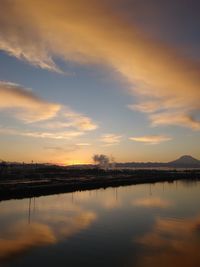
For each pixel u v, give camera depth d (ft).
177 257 75.46
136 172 634.84
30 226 110.73
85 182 317.01
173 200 188.34
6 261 72.79
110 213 138.72
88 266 69.36
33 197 198.90
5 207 155.22
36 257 75.36
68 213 138.72
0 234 98.58
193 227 108.06
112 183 332.39
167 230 103.55
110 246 84.28
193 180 435.12
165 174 585.63
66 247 83.51
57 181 310.04
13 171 458.50
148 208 154.10
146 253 78.54
